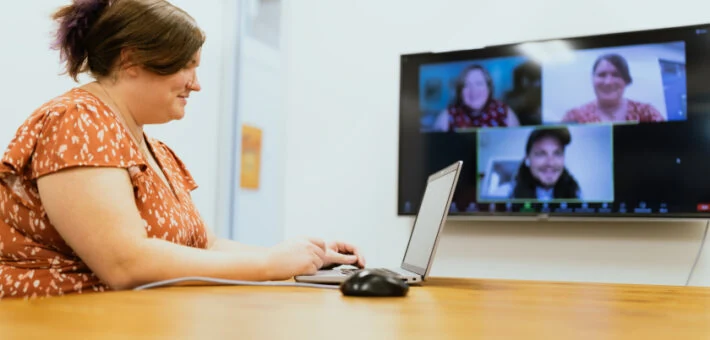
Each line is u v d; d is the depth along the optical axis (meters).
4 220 1.08
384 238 2.82
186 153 3.04
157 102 1.18
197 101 3.11
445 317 0.61
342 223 2.90
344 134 2.94
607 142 2.46
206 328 0.51
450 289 1.06
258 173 3.23
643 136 2.41
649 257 2.44
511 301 0.82
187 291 0.85
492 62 2.66
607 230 2.50
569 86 2.53
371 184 2.87
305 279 1.04
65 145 0.97
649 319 0.63
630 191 2.41
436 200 1.26
